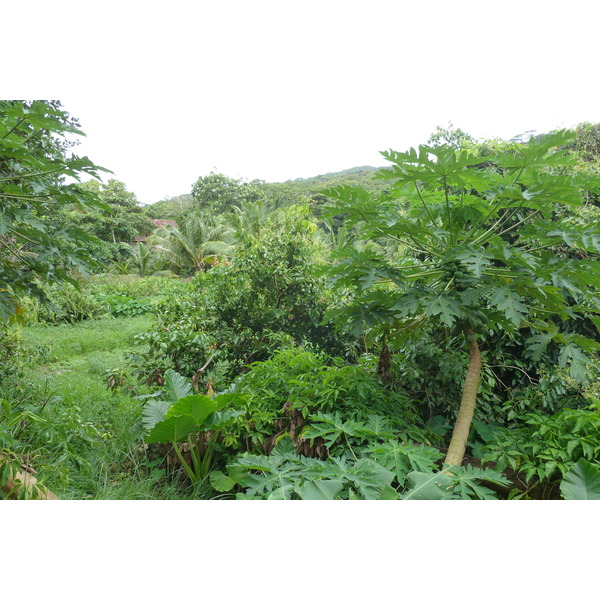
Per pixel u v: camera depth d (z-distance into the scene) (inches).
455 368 138.4
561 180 94.5
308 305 202.4
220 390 167.2
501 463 104.0
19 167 130.6
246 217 794.2
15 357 177.9
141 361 171.6
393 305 110.2
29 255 146.9
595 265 93.3
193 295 207.5
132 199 1205.1
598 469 91.0
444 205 120.0
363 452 107.5
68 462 114.3
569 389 138.4
